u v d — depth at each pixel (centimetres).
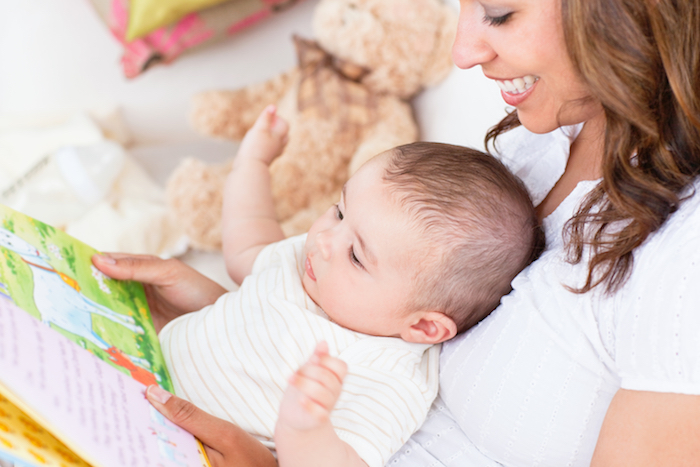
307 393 61
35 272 71
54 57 189
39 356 56
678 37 58
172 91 197
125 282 91
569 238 75
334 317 90
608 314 67
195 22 179
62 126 183
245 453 69
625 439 61
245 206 115
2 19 185
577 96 67
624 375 63
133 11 172
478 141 134
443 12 160
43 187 162
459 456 82
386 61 159
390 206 86
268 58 196
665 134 63
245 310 90
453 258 85
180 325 94
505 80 70
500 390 75
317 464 67
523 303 76
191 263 165
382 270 86
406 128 164
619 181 64
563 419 71
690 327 56
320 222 95
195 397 85
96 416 56
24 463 50
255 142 118
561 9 60
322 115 160
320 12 165
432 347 91
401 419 80
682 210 62
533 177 92
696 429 56
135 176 176
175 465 58
